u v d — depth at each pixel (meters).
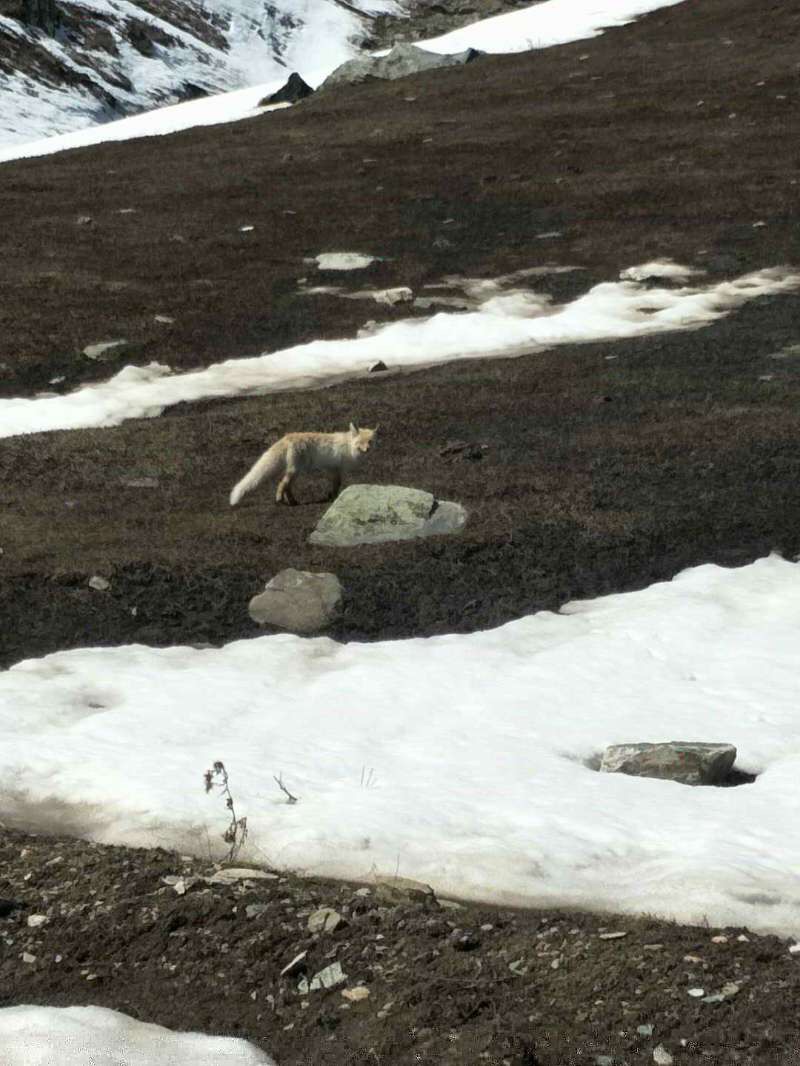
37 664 14.27
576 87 64.06
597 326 33.84
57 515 20.28
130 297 37.38
